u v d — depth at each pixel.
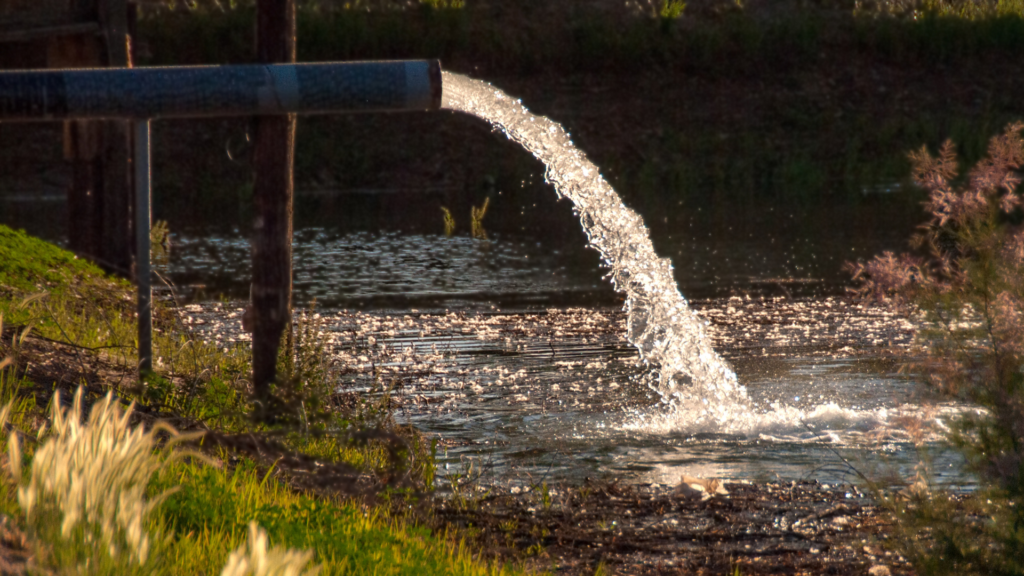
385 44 85.94
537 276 42.62
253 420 16.97
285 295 18.91
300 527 11.02
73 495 7.50
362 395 21.94
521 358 26.88
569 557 13.60
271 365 18.81
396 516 14.12
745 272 42.69
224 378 19.86
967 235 12.52
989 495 12.02
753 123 89.81
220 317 31.53
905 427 12.97
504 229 59.16
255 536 6.67
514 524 14.59
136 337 21.73
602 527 14.73
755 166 86.25
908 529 12.38
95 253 30.69
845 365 25.70
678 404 21.84
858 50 94.62
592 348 28.30
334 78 17.94
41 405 14.22
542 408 21.67
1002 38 95.06
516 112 25.42
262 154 18.58
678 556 13.69
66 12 29.97
